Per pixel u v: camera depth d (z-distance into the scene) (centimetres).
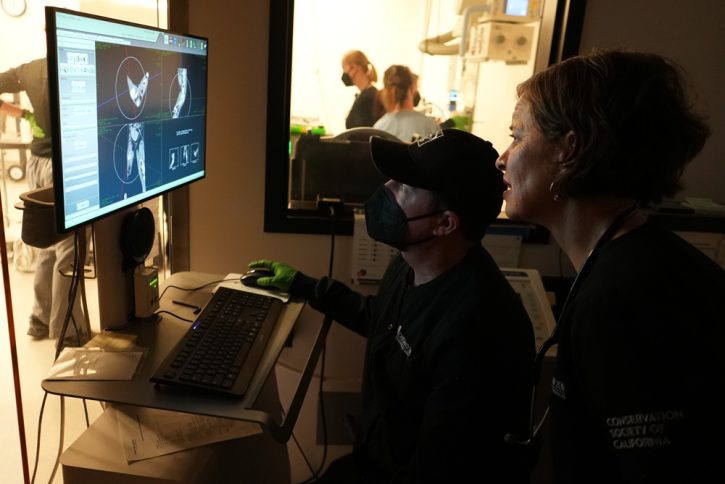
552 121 71
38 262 136
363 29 254
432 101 258
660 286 63
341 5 248
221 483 124
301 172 191
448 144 113
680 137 68
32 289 137
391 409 117
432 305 112
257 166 182
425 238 116
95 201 107
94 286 137
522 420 106
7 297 117
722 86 192
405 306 119
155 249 179
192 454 118
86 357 113
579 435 71
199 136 153
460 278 112
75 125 97
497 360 102
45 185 127
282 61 170
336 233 189
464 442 99
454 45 238
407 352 113
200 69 147
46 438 153
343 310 149
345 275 195
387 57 262
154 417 128
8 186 129
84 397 101
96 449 116
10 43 122
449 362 103
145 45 118
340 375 204
